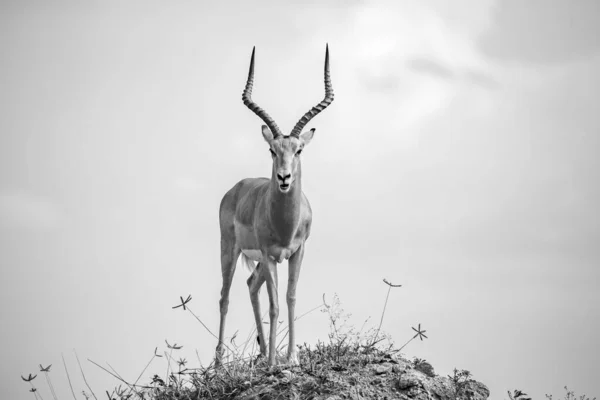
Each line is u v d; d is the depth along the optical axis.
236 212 43.72
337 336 36.03
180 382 35.59
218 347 39.84
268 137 39.00
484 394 33.94
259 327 41.12
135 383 34.91
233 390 34.12
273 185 37.91
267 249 38.97
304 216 39.47
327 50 40.56
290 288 39.09
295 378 33.91
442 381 34.19
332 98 40.22
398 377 33.81
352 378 33.69
